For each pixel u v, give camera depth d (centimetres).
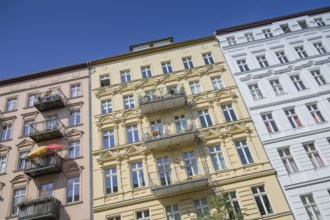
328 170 1691
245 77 2205
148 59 2498
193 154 1880
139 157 1894
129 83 2327
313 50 2334
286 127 1905
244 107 2055
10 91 2456
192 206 1641
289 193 1625
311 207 1584
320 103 1998
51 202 1691
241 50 2409
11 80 2505
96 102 2261
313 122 1906
